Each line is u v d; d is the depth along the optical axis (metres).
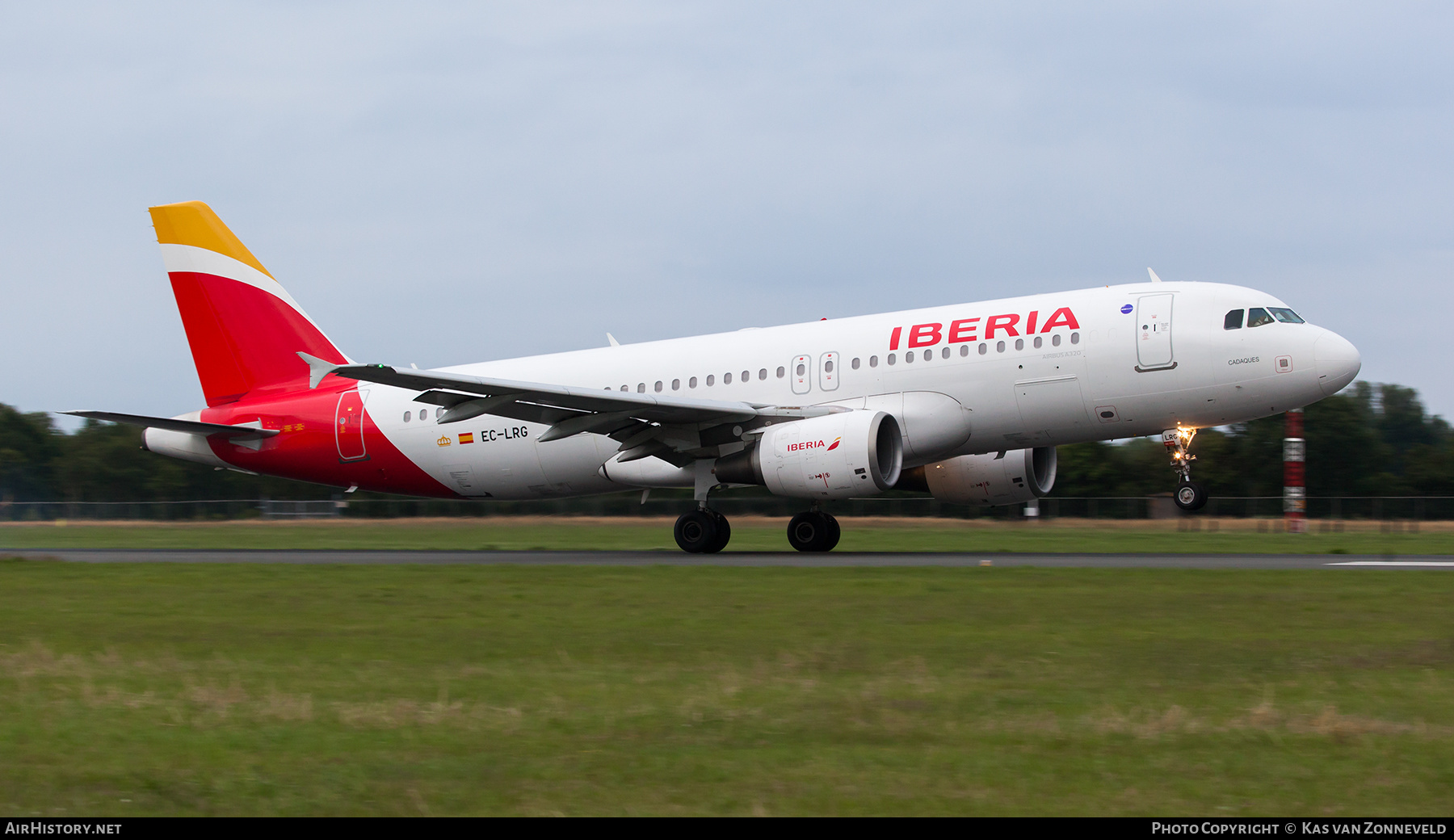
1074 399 74.94
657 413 77.81
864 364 79.88
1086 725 26.41
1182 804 20.94
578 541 114.12
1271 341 71.50
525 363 94.00
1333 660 35.06
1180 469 76.62
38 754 24.84
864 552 87.62
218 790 22.16
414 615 47.81
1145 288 75.56
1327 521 150.62
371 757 24.22
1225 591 51.34
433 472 93.00
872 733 25.98
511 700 29.77
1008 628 41.94
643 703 29.31
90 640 41.78
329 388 95.56
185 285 97.31
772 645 39.03
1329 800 21.20
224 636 42.28
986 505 91.00
